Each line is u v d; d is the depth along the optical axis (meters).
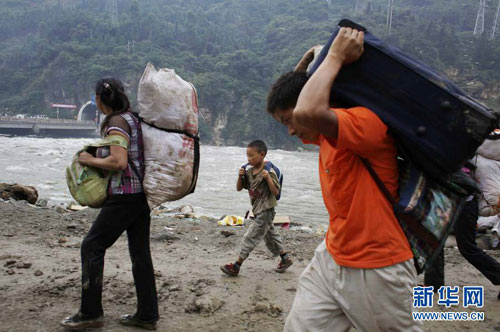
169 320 3.26
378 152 1.76
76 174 2.76
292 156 57.44
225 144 111.81
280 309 3.54
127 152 2.79
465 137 1.62
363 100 1.77
